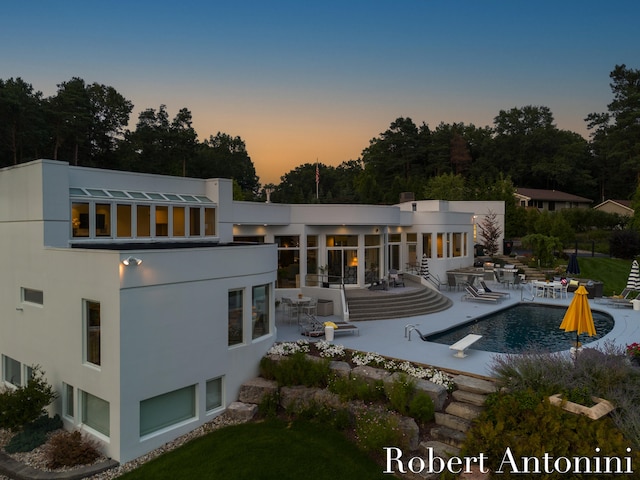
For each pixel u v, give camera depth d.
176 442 11.40
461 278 29.81
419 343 16.58
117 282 10.23
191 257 11.89
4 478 10.08
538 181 78.75
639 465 7.72
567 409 9.79
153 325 10.97
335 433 11.14
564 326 13.34
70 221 14.82
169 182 19.47
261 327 14.83
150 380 10.92
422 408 10.78
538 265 36.59
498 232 43.78
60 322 12.07
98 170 16.94
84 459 10.29
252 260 13.92
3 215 14.97
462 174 76.88
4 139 47.12
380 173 81.56
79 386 11.42
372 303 22.34
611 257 39.03
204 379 12.29
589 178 75.81
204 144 93.75
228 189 20.80
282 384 13.13
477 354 15.02
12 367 14.78
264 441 10.87
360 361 13.96
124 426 10.38
